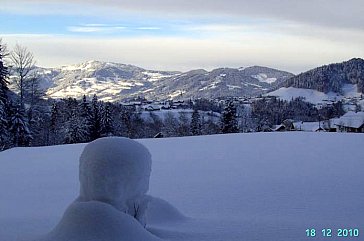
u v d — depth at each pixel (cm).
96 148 318
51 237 288
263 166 843
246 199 549
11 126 2511
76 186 703
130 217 299
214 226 353
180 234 323
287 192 589
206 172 791
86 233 284
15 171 905
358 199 537
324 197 552
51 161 1060
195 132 4284
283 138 1431
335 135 1528
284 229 342
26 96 2673
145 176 325
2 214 481
